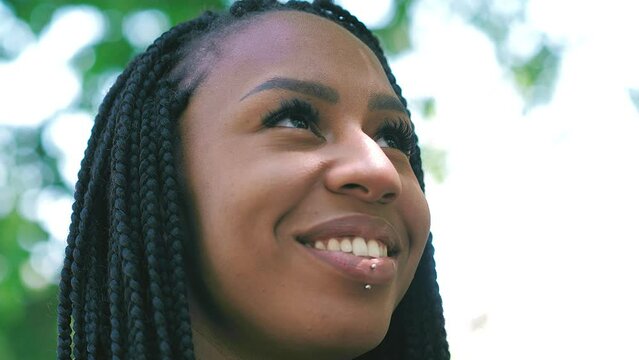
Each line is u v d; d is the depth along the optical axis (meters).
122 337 2.54
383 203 2.59
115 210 2.63
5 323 6.70
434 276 3.00
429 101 6.87
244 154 2.57
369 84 2.75
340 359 2.57
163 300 2.52
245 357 2.60
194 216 2.60
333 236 2.52
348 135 2.64
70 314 2.70
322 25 2.83
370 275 2.50
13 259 6.66
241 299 2.51
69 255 2.73
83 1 6.32
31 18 6.44
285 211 2.50
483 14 6.87
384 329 2.54
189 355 2.48
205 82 2.73
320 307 2.46
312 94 2.65
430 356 2.94
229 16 2.96
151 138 2.69
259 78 2.66
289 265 2.49
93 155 2.87
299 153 2.56
